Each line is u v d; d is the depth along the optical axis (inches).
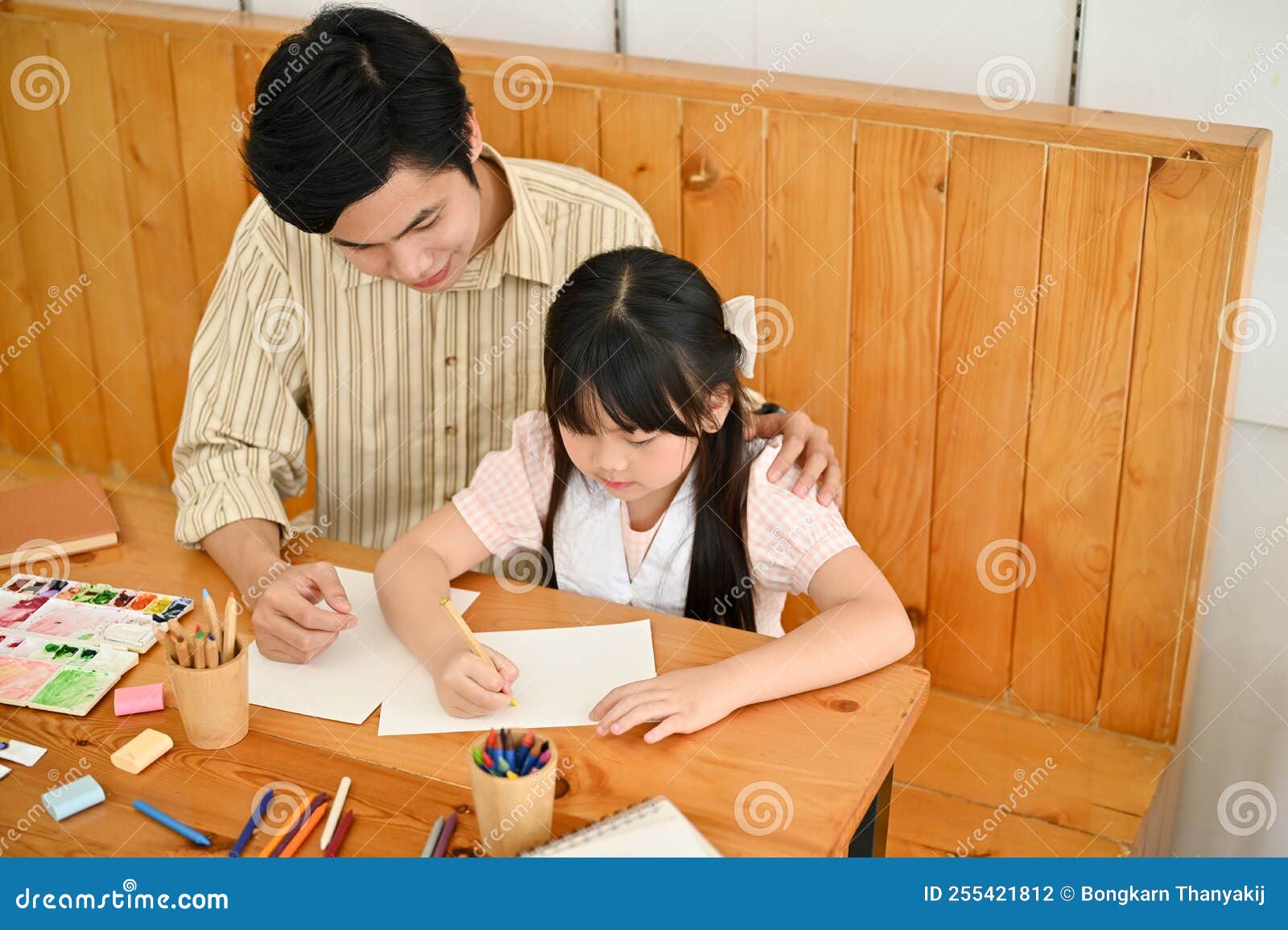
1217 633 67.4
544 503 54.6
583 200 63.0
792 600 74.7
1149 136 56.2
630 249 47.8
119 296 85.6
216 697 40.6
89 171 82.4
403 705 43.8
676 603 53.8
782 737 41.8
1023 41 61.4
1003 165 59.6
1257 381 61.5
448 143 47.2
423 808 38.9
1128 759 65.7
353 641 47.4
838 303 65.9
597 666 45.3
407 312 61.4
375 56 44.8
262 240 60.4
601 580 54.3
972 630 69.2
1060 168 58.5
